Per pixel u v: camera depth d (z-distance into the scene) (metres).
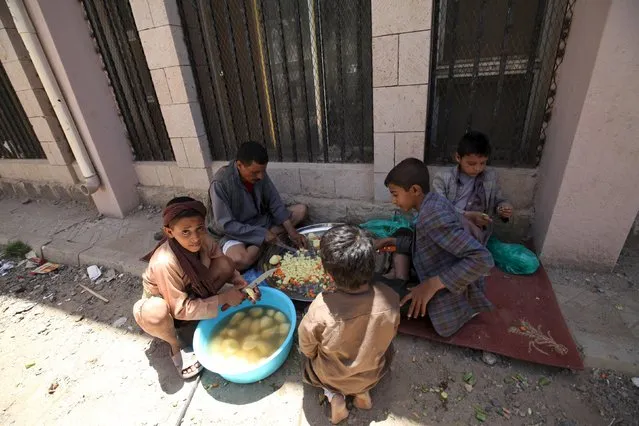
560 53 2.33
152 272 1.94
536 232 2.67
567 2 2.21
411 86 2.54
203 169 3.61
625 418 1.64
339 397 1.69
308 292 2.46
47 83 3.31
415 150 2.75
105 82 3.68
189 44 3.19
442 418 1.71
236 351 2.02
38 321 2.68
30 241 3.71
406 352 2.06
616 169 2.09
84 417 1.91
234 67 3.16
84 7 3.38
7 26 3.50
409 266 2.36
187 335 2.30
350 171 3.12
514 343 1.97
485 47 2.57
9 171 5.02
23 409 2.00
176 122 3.45
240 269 2.73
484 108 2.72
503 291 2.34
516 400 1.76
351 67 2.89
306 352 1.61
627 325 2.03
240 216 2.91
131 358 2.26
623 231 2.24
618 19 1.76
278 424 1.76
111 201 4.00
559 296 2.28
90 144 3.67
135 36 3.39
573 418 1.66
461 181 2.51
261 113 3.28
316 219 3.41
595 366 1.86
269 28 2.98
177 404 1.92
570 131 2.15
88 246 3.47
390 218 3.09
